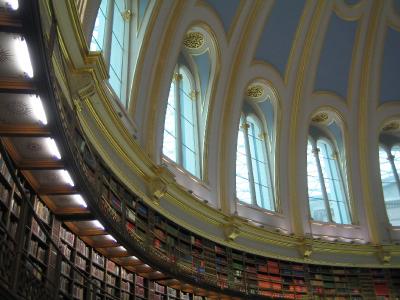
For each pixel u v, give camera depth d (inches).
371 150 792.3
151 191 446.3
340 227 731.4
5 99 203.6
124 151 406.9
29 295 201.2
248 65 662.5
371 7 749.3
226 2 606.9
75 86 315.0
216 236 547.5
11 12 165.3
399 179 816.3
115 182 390.0
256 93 724.7
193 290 474.0
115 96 411.5
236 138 641.0
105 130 376.5
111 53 448.8
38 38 173.8
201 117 615.5
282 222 674.8
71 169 250.8
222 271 534.9
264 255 609.3
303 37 722.2
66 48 301.4
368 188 767.7
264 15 655.8
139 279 405.4
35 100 204.4
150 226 433.1
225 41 624.1
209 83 622.8
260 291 571.8
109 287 352.2
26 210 200.1
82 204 285.6
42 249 268.7
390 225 749.9
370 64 789.2
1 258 182.4
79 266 313.1
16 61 187.5
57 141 229.3
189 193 501.7
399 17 767.7
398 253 709.3
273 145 722.8
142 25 488.1
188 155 581.9
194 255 497.0
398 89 826.8
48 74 191.5
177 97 587.2
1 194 226.4
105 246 337.4
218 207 580.7
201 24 577.3
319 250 676.7
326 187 780.6
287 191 703.7
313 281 645.9
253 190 670.5
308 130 798.5
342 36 758.5
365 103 795.4
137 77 465.1
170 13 504.4
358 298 657.6
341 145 807.1
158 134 486.3
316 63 743.1
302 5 699.4
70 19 286.2
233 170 621.6
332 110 782.5
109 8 444.5
